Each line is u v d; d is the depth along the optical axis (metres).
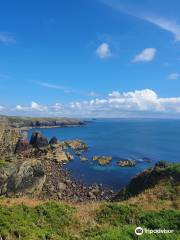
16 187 56.19
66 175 86.50
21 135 118.56
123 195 49.97
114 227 28.36
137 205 36.53
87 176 87.06
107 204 35.28
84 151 134.88
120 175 89.12
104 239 24.23
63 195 66.38
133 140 186.50
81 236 26.50
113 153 130.50
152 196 40.81
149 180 48.06
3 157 91.56
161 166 50.53
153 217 30.97
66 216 30.80
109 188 75.25
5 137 107.69
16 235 24.38
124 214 32.84
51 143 146.00
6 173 55.72
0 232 24.11
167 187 42.59
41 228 27.52
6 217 27.31
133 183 51.00
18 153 108.81
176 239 24.61
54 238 25.19
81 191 71.19
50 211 30.92
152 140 187.50
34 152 114.44
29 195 57.47
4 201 34.53
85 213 33.12
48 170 89.88
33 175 59.16
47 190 66.94
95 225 29.66
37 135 124.88
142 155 126.62
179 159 118.00
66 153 115.62
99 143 168.00
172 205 37.44
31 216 29.55
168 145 162.50
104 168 98.56
